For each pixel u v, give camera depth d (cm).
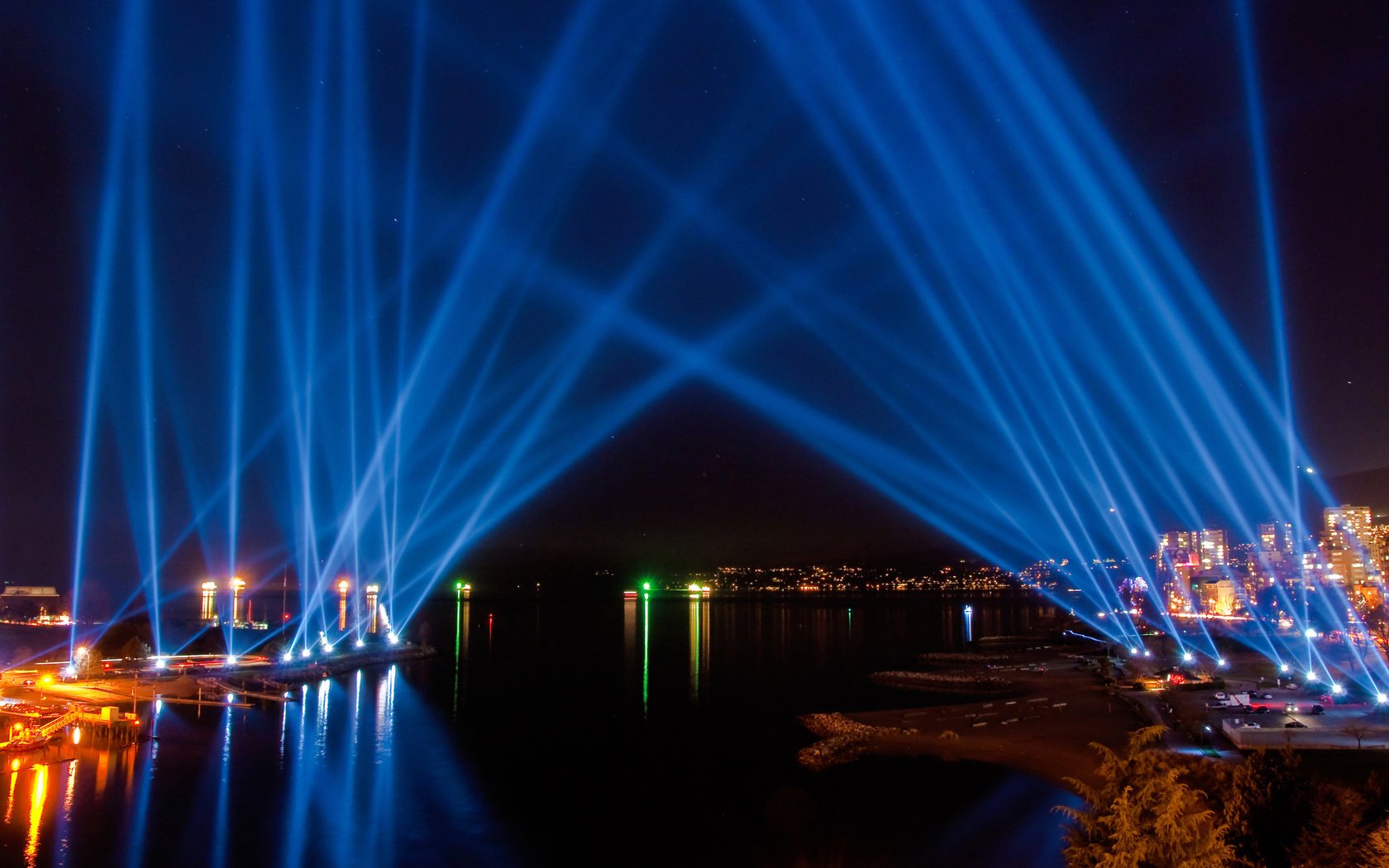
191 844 3791
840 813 4428
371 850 3834
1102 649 12594
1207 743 5059
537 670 10962
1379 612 13525
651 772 5359
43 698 6619
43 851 3634
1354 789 1844
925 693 8869
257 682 8606
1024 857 3734
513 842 3988
